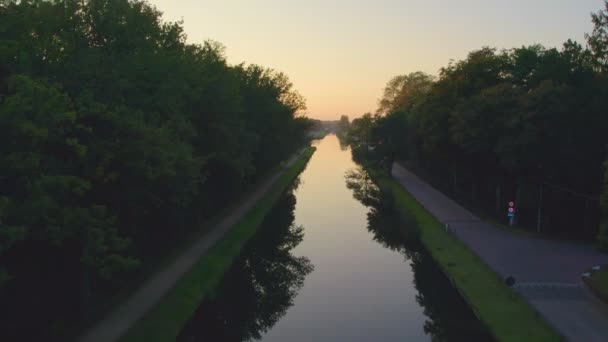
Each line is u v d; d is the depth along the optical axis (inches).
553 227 1608.0
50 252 842.8
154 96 1051.9
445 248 1398.9
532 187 1652.3
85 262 698.8
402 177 3090.6
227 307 1136.8
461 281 1114.1
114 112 836.6
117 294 1010.1
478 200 2180.1
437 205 2049.7
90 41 993.5
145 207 1072.8
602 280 1014.4
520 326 857.5
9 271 791.1
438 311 1048.2
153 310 930.1
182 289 1044.5
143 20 1066.1
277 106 2443.4
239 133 1670.8
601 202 1019.3
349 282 1277.1
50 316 847.7
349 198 2628.0
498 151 1491.1
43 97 637.3
